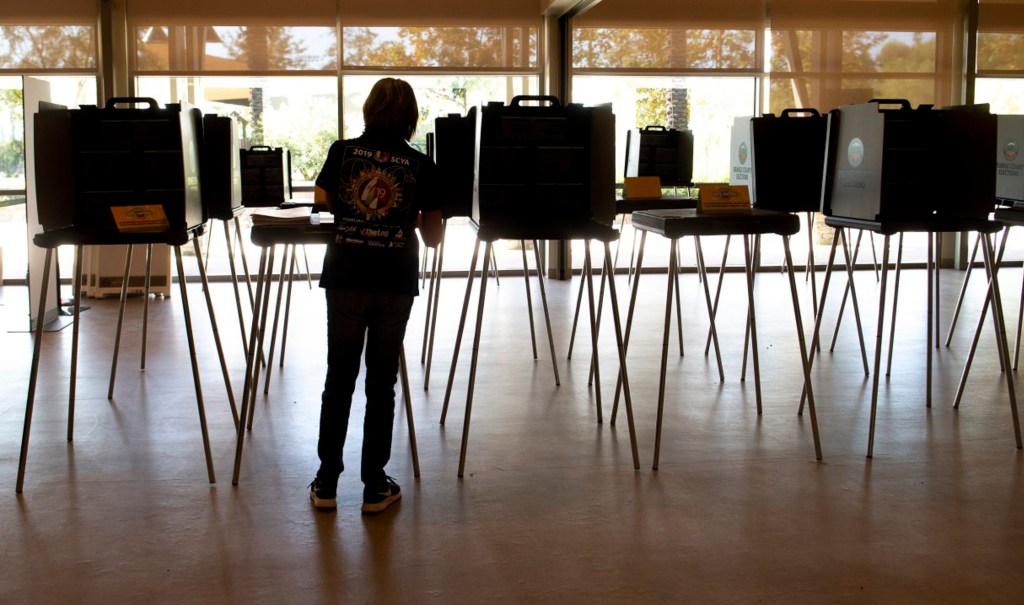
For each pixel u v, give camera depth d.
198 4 8.55
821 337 5.83
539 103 9.12
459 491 3.21
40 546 2.76
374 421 2.99
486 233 3.27
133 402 4.38
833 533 2.84
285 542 2.79
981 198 3.72
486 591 2.48
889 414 4.13
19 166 8.34
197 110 3.59
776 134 4.66
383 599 2.44
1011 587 2.49
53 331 6.20
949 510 3.02
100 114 3.31
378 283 2.88
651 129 7.76
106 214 3.35
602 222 3.44
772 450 3.65
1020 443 3.67
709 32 9.06
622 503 3.10
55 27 8.34
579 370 5.04
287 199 7.20
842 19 9.09
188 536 2.83
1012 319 6.38
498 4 8.94
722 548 2.74
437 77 8.98
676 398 4.43
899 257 4.70
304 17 8.68
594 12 8.93
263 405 4.33
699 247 4.76
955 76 9.25
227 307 7.15
